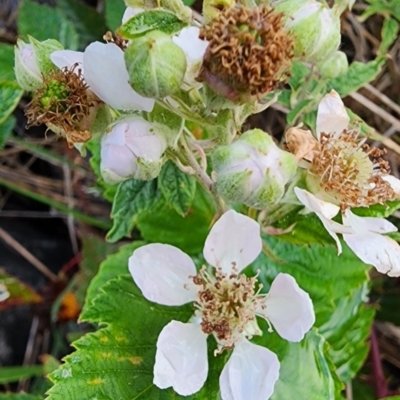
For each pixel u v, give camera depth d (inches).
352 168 2.8
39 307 4.8
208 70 2.2
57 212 5.1
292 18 2.4
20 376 4.1
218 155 2.3
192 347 2.9
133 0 2.6
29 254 4.9
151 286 2.8
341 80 3.3
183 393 2.7
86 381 2.9
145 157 2.4
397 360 4.6
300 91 3.2
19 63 2.6
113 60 2.3
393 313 4.5
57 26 4.2
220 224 2.8
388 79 4.7
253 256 2.9
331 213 2.5
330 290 3.5
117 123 2.4
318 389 3.0
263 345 3.1
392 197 2.8
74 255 5.0
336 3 3.0
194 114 2.4
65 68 2.6
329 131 2.9
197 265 3.6
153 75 2.2
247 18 2.1
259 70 2.1
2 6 5.1
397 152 4.2
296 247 3.5
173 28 2.3
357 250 2.6
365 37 4.7
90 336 3.0
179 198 3.1
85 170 4.9
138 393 2.9
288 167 2.3
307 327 2.7
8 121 3.5
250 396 2.7
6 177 5.1
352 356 3.7
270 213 2.9
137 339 3.0
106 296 3.1
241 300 2.9
